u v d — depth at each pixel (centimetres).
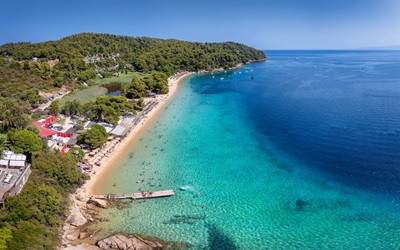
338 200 6238
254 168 7712
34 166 6253
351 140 9256
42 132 8612
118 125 10044
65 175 6247
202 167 7756
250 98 16050
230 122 11631
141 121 11444
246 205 6103
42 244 4472
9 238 4262
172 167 7750
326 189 6669
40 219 4906
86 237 5062
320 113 12400
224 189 6712
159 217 5694
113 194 6369
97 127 8694
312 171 7494
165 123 11388
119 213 5781
